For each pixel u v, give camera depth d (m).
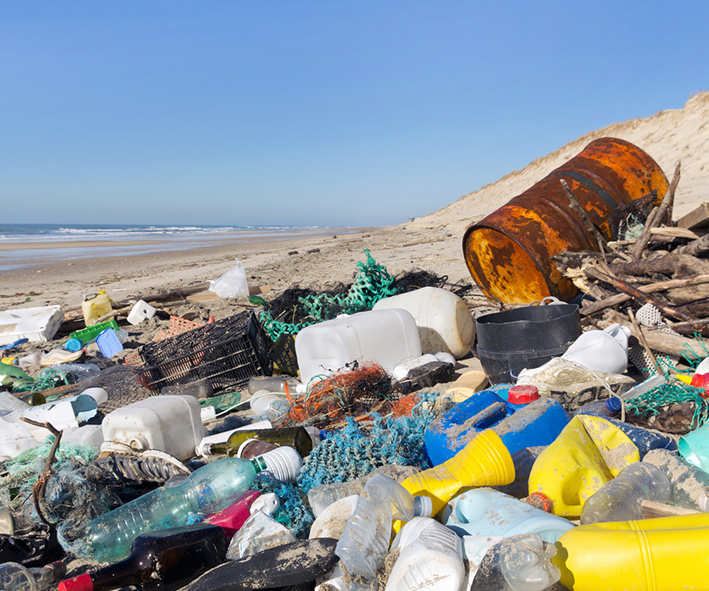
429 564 1.86
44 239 74.44
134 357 6.77
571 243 6.19
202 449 3.82
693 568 1.74
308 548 2.08
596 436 2.88
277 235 83.75
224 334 5.84
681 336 4.34
